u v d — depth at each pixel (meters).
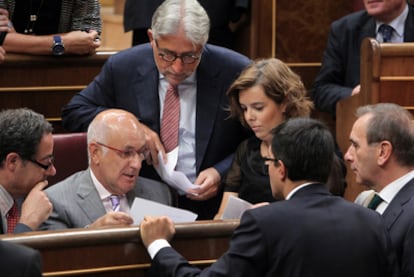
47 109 12.18
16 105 12.04
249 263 7.06
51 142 9.00
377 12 12.05
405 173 8.23
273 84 9.23
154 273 7.78
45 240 7.65
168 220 7.98
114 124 9.20
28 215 8.51
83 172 9.46
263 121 9.31
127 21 13.04
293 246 7.02
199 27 9.46
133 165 9.21
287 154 7.33
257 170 9.57
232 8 12.99
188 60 9.56
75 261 7.79
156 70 10.16
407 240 7.76
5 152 8.80
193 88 10.16
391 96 10.48
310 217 7.14
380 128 8.20
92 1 12.23
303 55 14.08
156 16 9.55
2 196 8.95
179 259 7.65
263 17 13.23
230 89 9.48
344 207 7.31
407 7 12.26
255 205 8.89
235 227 8.20
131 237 7.93
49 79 12.09
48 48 11.84
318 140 7.30
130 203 9.61
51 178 10.15
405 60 10.41
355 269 7.08
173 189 10.07
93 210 9.22
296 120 7.45
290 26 13.95
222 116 10.16
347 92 12.12
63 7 12.09
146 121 10.09
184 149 10.11
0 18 11.73
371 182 8.38
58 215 9.14
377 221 7.36
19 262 5.95
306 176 7.34
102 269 7.89
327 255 7.04
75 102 10.46
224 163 10.12
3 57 11.53
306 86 14.16
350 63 12.43
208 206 10.30
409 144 8.18
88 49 12.05
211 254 8.20
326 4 14.01
